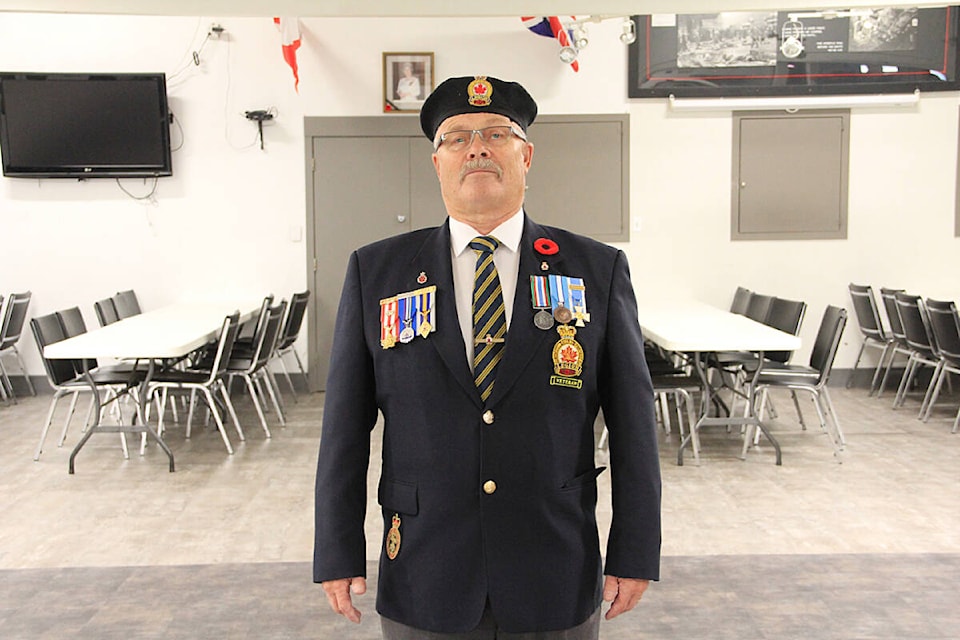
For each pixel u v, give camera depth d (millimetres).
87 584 3395
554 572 1512
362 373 1637
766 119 7500
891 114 7465
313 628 3010
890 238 7547
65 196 7441
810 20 7328
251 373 5793
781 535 3881
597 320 1582
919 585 3309
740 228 7574
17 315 6980
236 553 3730
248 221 7523
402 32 7414
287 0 5004
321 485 1612
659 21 7387
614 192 7555
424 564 1531
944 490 4520
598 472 1604
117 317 6602
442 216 7543
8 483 4789
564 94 7480
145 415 5117
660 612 3109
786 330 5770
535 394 1521
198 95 7426
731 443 5594
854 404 6805
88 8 5086
